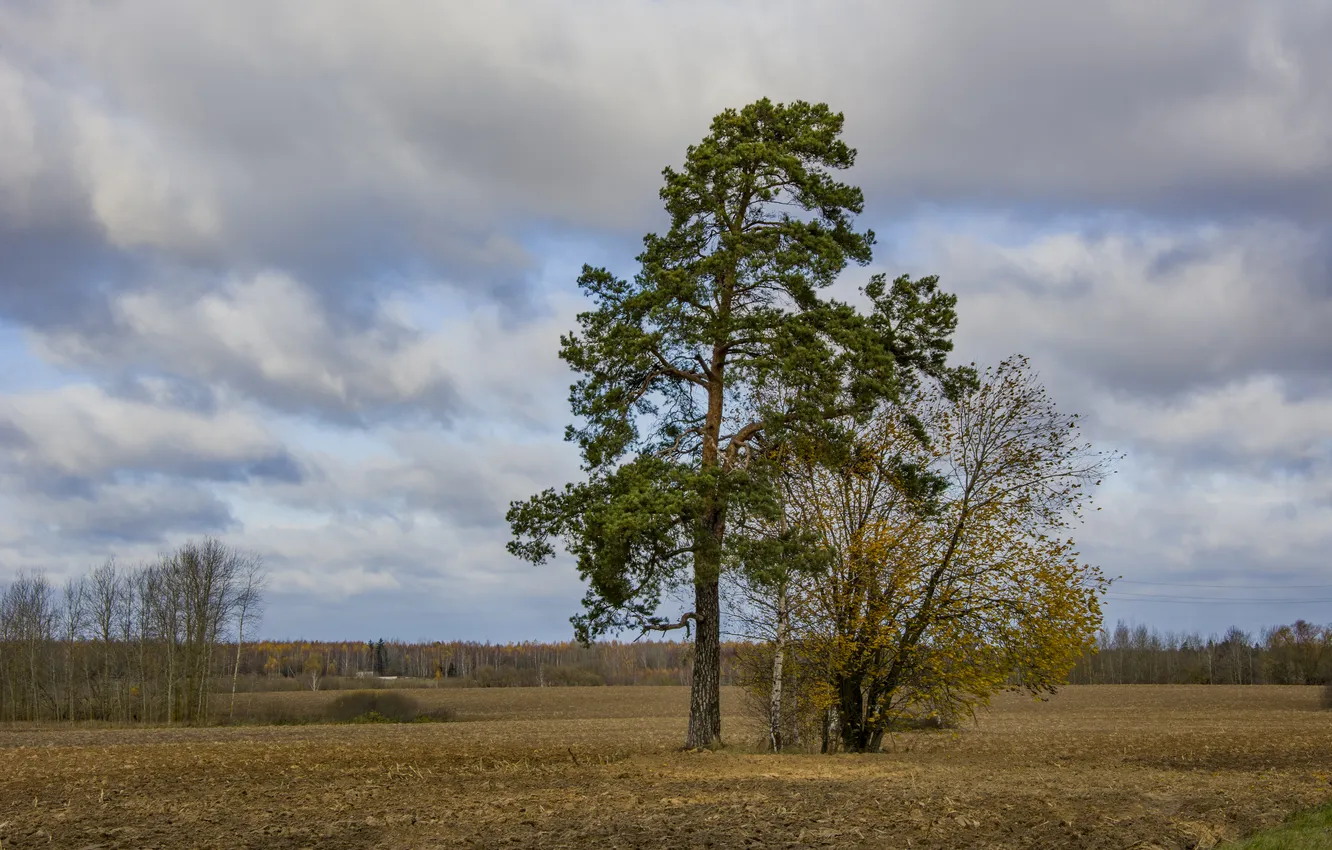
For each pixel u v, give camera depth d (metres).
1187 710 70.44
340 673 146.12
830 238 24.47
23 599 74.31
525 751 33.72
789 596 26.47
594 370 25.08
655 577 23.83
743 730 43.31
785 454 25.83
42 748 38.38
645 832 14.60
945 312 26.48
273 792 21.19
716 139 25.64
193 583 70.00
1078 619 24.42
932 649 25.52
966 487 25.97
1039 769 24.20
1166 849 13.11
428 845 14.03
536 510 24.80
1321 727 47.69
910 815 15.70
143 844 14.77
